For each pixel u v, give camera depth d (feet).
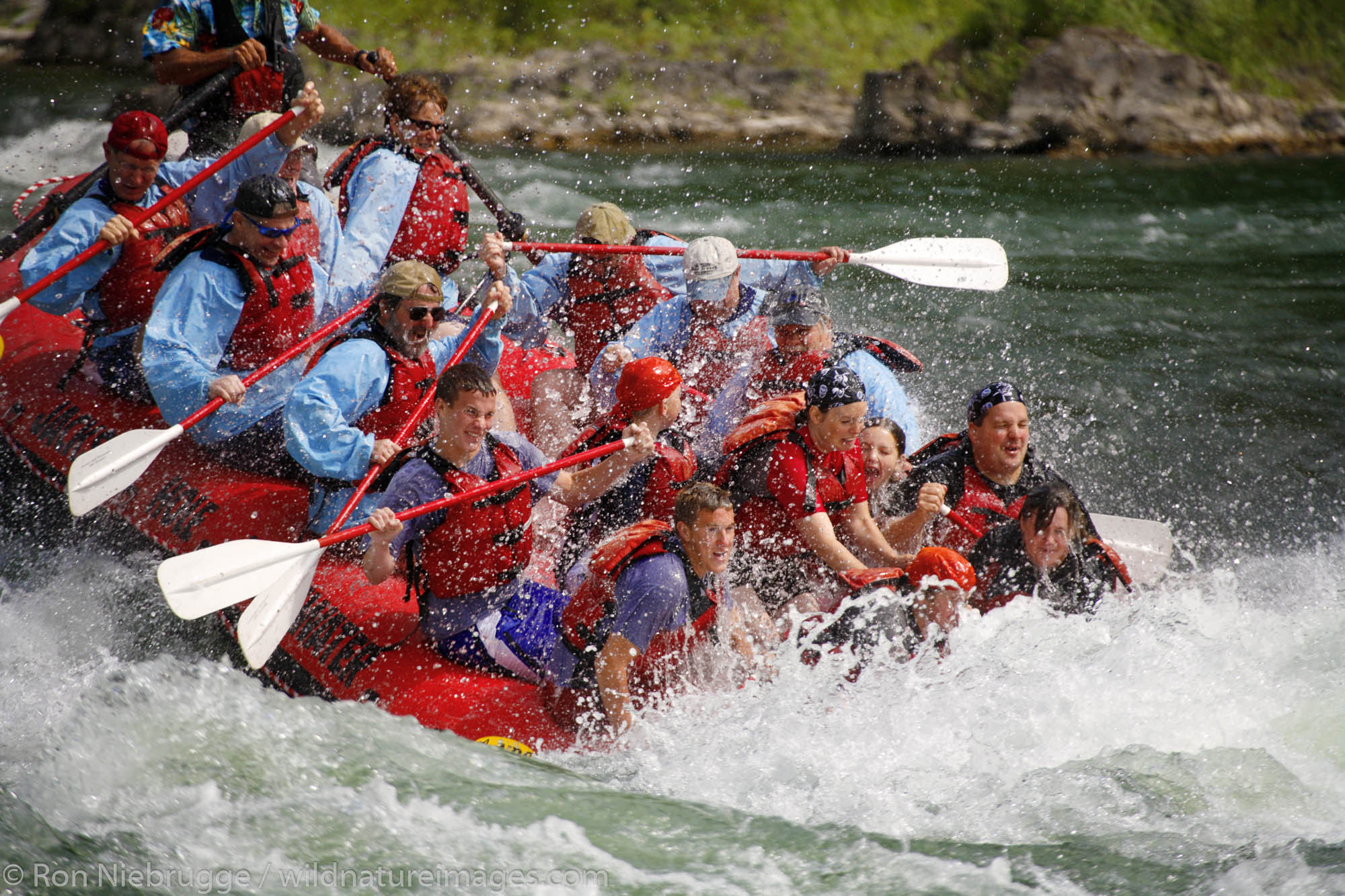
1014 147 166.61
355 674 48.19
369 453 48.47
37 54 176.86
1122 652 47.83
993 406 51.42
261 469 55.98
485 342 57.77
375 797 41.52
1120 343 94.99
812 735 45.01
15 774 42.06
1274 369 90.79
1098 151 168.35
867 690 46.03
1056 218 130.52
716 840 40.60
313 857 38.42
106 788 41.24
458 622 47.85
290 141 58.85
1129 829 41.04
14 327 63.05
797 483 48.57
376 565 45.21
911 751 44.62
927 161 159.74
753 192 137.08
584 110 165.48
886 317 99.50
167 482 54.80
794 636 47.44
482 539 46.68
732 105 169.78
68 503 56.34
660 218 124.16
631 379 49.96
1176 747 44.83
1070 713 45.65
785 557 50.19
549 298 63.05
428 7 173.47
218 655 52.37
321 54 71.56
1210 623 51.55
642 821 41.42
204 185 59.16
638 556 42.93
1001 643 47.03
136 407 58.23
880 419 53.67
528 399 64.90
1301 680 48.44
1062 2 181.47
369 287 60.13
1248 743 45.01
